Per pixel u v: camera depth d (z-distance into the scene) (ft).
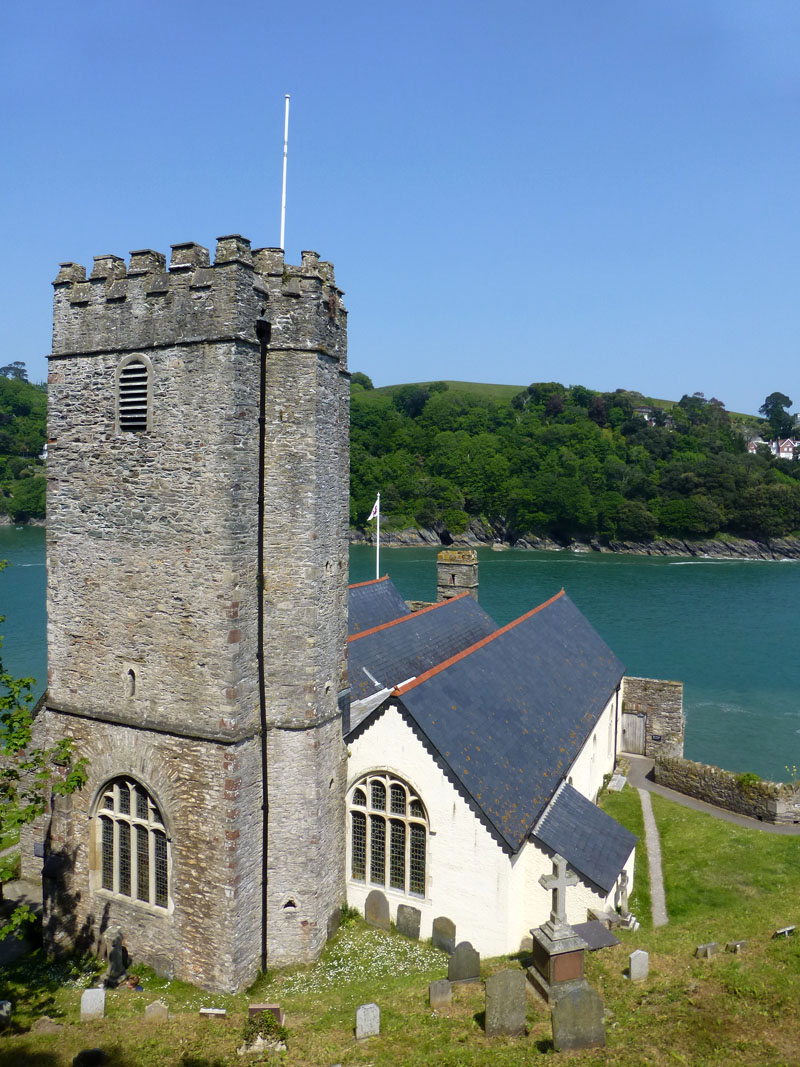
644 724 162.91
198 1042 67.31
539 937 73.97
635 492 619.67
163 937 83.15
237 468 78.18
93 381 84.79
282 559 82.38
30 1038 69.36
